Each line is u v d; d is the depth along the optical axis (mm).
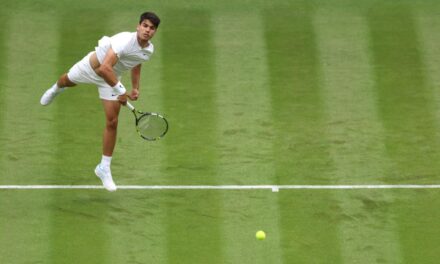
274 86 52594
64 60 54188
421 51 55344
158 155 47656
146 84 52531
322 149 48219
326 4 58656
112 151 43750
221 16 57719
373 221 43500
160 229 42812
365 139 49000
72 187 45406
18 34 55844
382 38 56281
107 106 43094
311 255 41438
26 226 42812
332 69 53938
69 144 48219
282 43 55750
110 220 43250
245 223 43250
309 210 44156
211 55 54781
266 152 47969
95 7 58125
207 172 46531
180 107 51000
